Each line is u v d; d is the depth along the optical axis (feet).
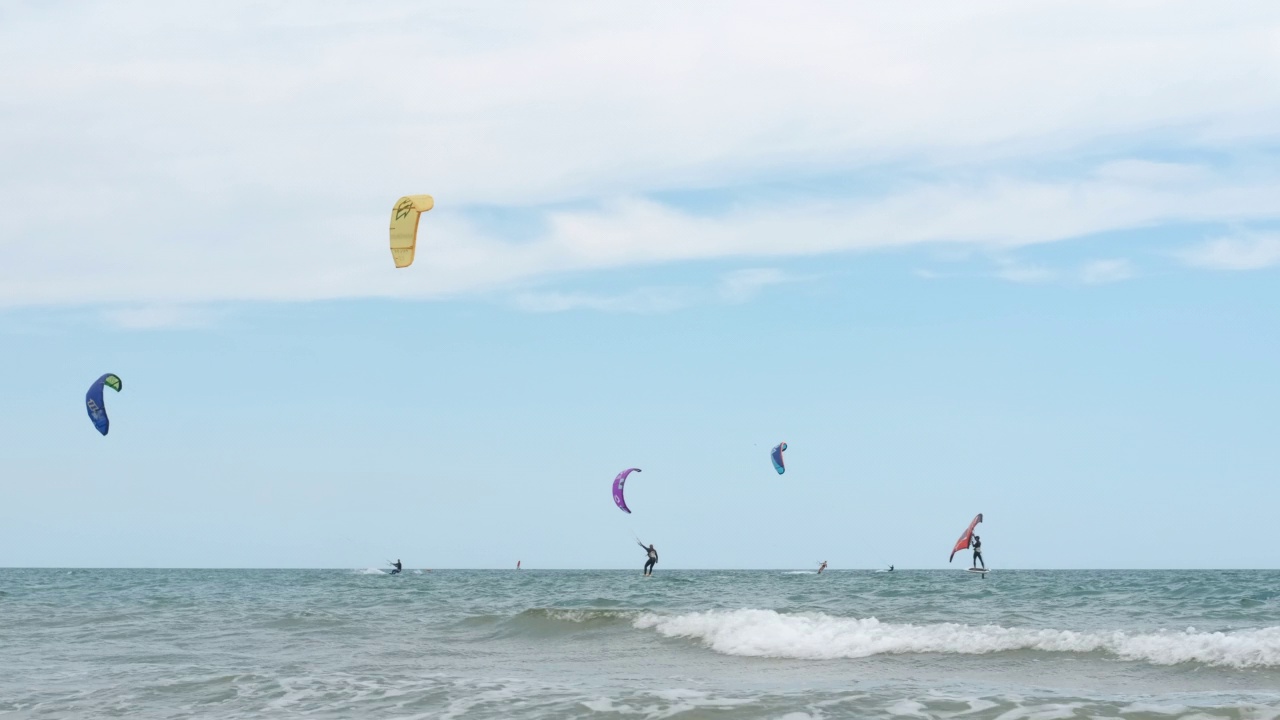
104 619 76.79
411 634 62.64
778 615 56.90
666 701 34.19
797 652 47.80
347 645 56.65
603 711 32.71
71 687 41.06
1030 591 103.86
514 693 37.11
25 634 65.16
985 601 83.35
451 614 79.00
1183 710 30.78
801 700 33.83
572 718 31.78
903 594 99.30
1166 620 62.28
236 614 80.28
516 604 93.71
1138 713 30.63
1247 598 85.81
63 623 73.61
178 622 73.10
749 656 47.75
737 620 55.88
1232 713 30.25
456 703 35.19
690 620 57.26
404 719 32.53
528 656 50.47
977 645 46.39
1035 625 59.57
